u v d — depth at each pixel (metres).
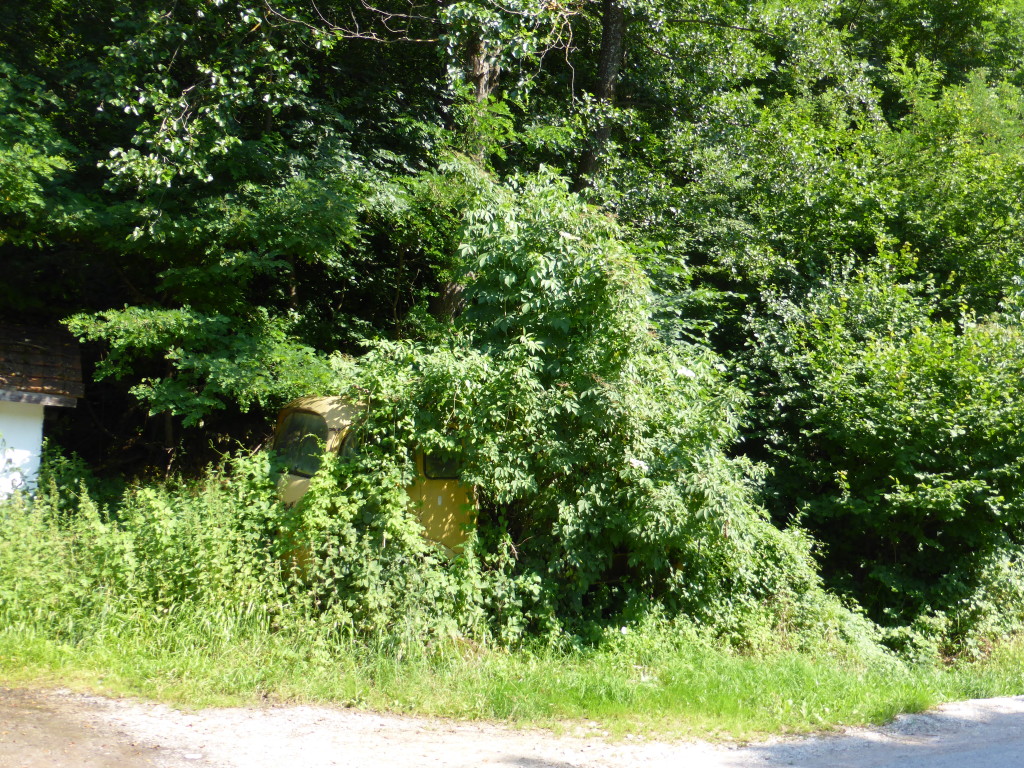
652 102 17.81
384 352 8.43
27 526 7.63
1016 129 20.86
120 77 11.38
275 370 10.73
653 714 6.66
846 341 12.80
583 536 8.62
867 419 11.45
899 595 11.38
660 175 15.61
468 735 5.95
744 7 17.45
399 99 15.52
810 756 5.79
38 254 12.28
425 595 7.66
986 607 11.05
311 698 6.43
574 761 5.45
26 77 11.34
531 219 9.32
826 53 18.61
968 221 16.05
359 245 13.27
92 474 11.88
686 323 12.29
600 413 8.41
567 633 8.24
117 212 10.77
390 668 7.01
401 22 15.11
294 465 8.90
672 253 14.60
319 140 13.50
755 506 10.97
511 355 8.39
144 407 12.95
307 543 7.69
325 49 12.90
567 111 16.20
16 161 9.59
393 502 7.69
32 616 6.98
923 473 11.16
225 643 6.98
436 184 12.17
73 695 5.94
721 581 9.49
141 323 10.20
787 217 15.91
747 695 7.30
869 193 15.66
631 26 17.17
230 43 12.49
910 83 19.78
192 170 10.91
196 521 7.53
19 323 12.52
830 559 12.31
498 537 8.52
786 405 13.09
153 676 6.45
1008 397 11.19
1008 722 7.08
